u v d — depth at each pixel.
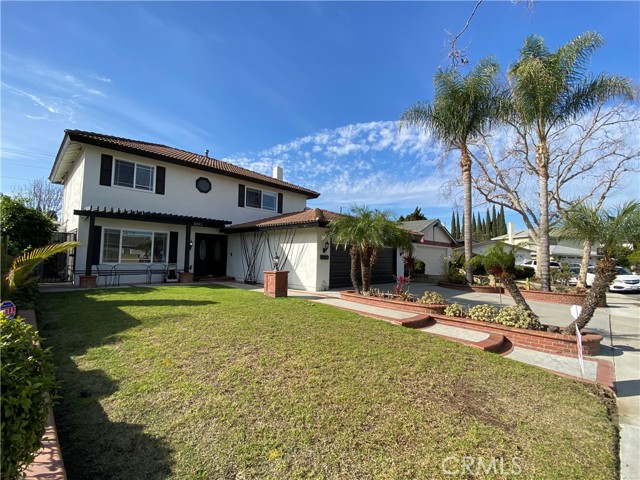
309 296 11.06
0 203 5.63
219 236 16.78
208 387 3.71
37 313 6.80
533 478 2.51
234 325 6.20
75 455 2.56
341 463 2.57
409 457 2.68
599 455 2.87
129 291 10.16
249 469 2.47
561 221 6.56
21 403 1.78
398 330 6.52
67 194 15.79
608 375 5.02
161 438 2.80
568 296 12.38
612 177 15.72
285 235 14.05
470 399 3.79
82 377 3.90
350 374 4.22
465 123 14.48
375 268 15.93
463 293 14.26
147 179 13.74
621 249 5.74
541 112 12.51
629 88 12.56
